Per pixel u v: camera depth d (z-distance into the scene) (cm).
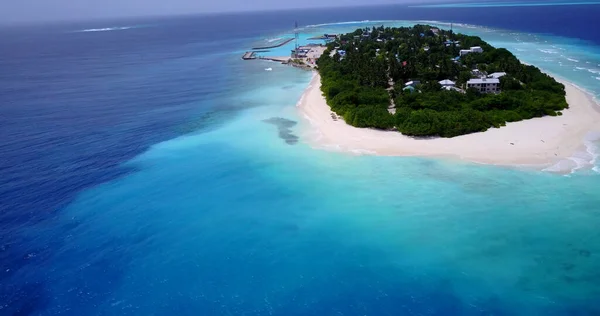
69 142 8950
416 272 4900
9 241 5591
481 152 7475
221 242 5538
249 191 6712
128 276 4984
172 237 5662
